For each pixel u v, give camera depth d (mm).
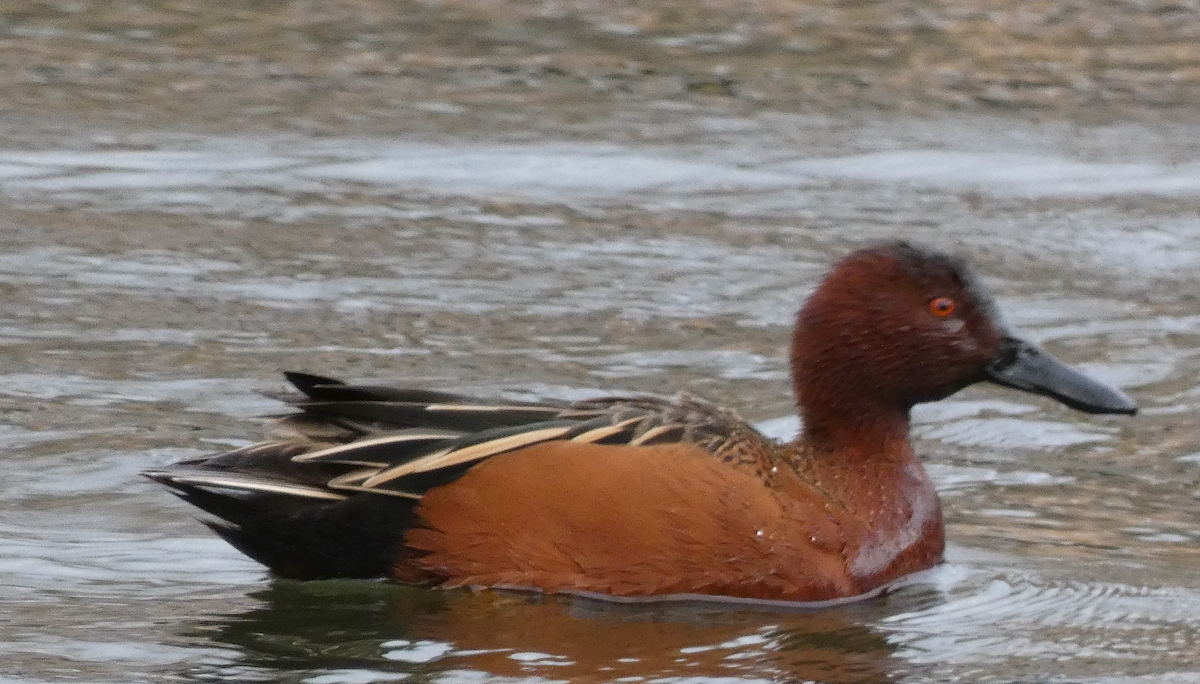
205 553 10773
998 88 22891
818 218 18859
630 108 22031
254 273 16609
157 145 20391
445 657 9180
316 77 22719
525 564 9922
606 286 16641
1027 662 9352
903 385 10625
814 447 10664
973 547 11195
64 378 13773
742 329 15594
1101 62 23750
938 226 18688
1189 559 11055
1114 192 19828
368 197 19062
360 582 10172
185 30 24281
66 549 10758
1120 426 13727
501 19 24906
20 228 17609
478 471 9953
